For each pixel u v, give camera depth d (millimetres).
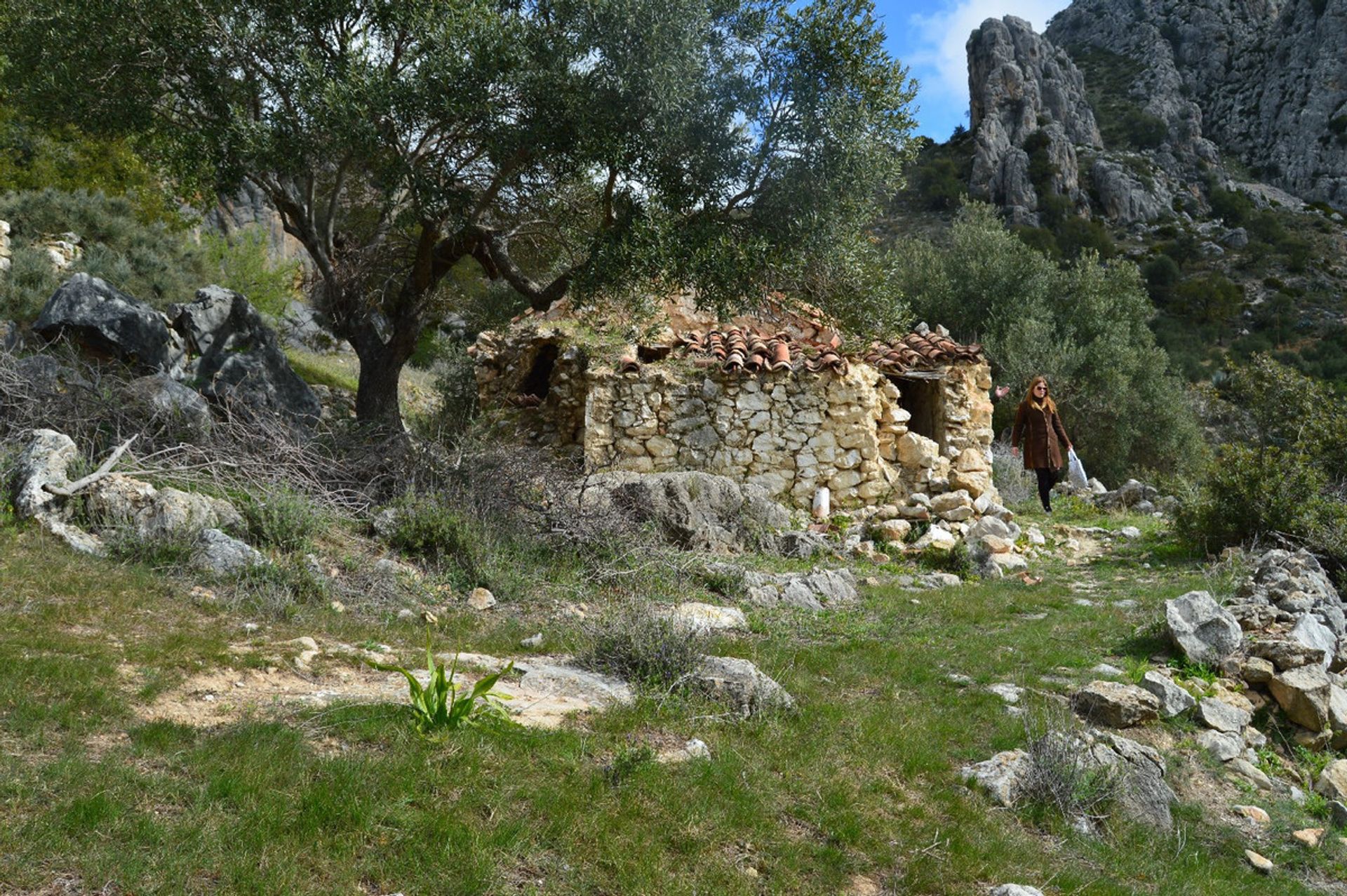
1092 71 96750
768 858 4316
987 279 30703
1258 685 7328
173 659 5227
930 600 9570
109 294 11891
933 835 4789
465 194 11484
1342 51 84188
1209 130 89188
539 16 11172
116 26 10734
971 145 68438
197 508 7652
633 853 4074
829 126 10719
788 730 5582
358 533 8844
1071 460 15117
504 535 9125
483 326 21453
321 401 17297
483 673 5930
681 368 13414
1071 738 5766
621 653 6344
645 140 10953
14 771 3738
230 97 11305
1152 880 4918
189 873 3371
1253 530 11375
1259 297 57219
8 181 20719
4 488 7418
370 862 3646
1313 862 5473
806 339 14594
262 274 22062
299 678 5402
